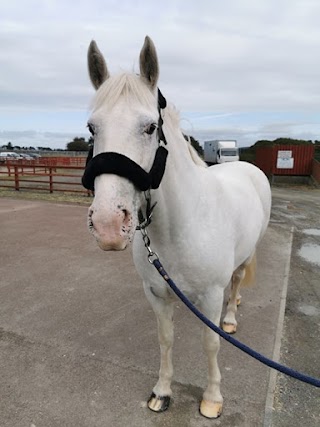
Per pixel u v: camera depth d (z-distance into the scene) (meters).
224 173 2.68
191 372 2.33
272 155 17.14
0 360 2.48
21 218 6.95
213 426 1.91
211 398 2.01
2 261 4.48
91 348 2.61
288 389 2.21
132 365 2.42
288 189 14.48
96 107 1.33
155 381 2.26
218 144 23.16
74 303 3.33
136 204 1.28
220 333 1.46
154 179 1.35
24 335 2.79
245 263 2.80
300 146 16.98
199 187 1.76
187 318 3.03
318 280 4.05
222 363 2.41
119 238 1.17
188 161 1.72
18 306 3.27
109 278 3.93
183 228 1.65
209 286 1.83
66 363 2.45
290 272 4.28
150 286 1.89
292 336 2.82
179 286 1.78
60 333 2.81
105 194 1.18
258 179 3.00
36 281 3.85
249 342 2.65
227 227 1.92
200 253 1.72
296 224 7.14
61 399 2.12
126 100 1.29
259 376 2.28
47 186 12.38
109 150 1.22
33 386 2.23
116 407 2.06
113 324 2.95
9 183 13.48
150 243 1.72
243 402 2.06
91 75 1.52
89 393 2.17
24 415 2.00
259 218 2.57
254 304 3.28
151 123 1.29
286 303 3.43
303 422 1.95
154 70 1.39
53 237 5.59
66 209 7.90
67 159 22.88
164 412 2.01
